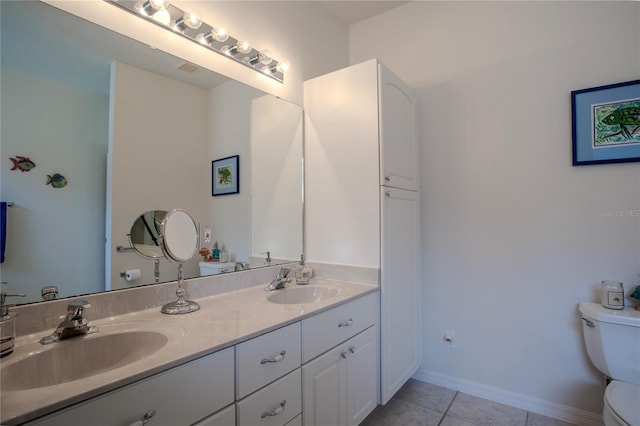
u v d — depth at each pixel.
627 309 1.59
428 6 2.30
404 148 2.06
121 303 1.23
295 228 2.06
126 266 1.27
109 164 1.26
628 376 1.48
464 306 2.11
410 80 2.36
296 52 2.12
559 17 1.86
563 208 1.82
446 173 2.18
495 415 1.84
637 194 1.64
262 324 1.14
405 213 2.05
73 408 0.68
